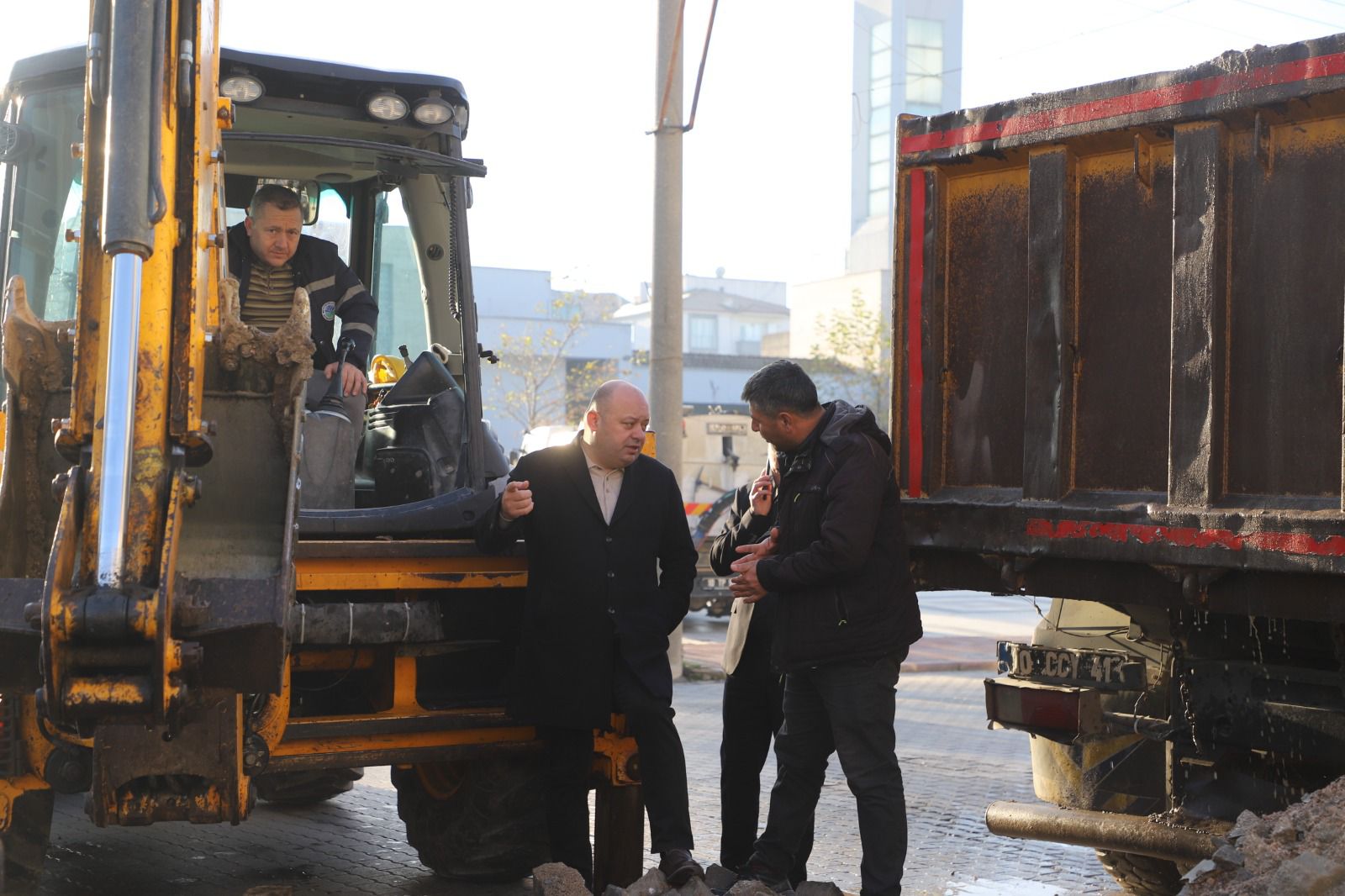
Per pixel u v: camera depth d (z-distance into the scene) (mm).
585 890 4316
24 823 4754
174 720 3438
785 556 4629
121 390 3389
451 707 4965
